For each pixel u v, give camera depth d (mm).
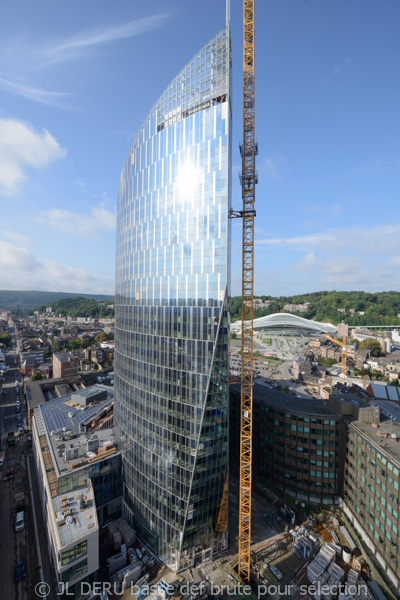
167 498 74812
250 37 81188
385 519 68875
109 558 71438
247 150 83188
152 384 80938
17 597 63938
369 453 77062
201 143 74250
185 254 75812
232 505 93562
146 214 87188
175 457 73875
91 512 71188
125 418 92188
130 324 92062
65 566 60875
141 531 81562
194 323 72938
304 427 95938
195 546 72500
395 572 64188
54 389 186375
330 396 103125
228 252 70875
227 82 70250
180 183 77812
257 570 70438
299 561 73062
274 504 93688
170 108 81562
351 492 85562
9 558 73438
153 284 82938
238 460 113500
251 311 84375
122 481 92562
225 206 70250
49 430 105250
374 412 87188
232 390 118875
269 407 104375
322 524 84938
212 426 72062
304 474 95938
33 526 84000
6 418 163000
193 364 72375
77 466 83875
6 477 107188
